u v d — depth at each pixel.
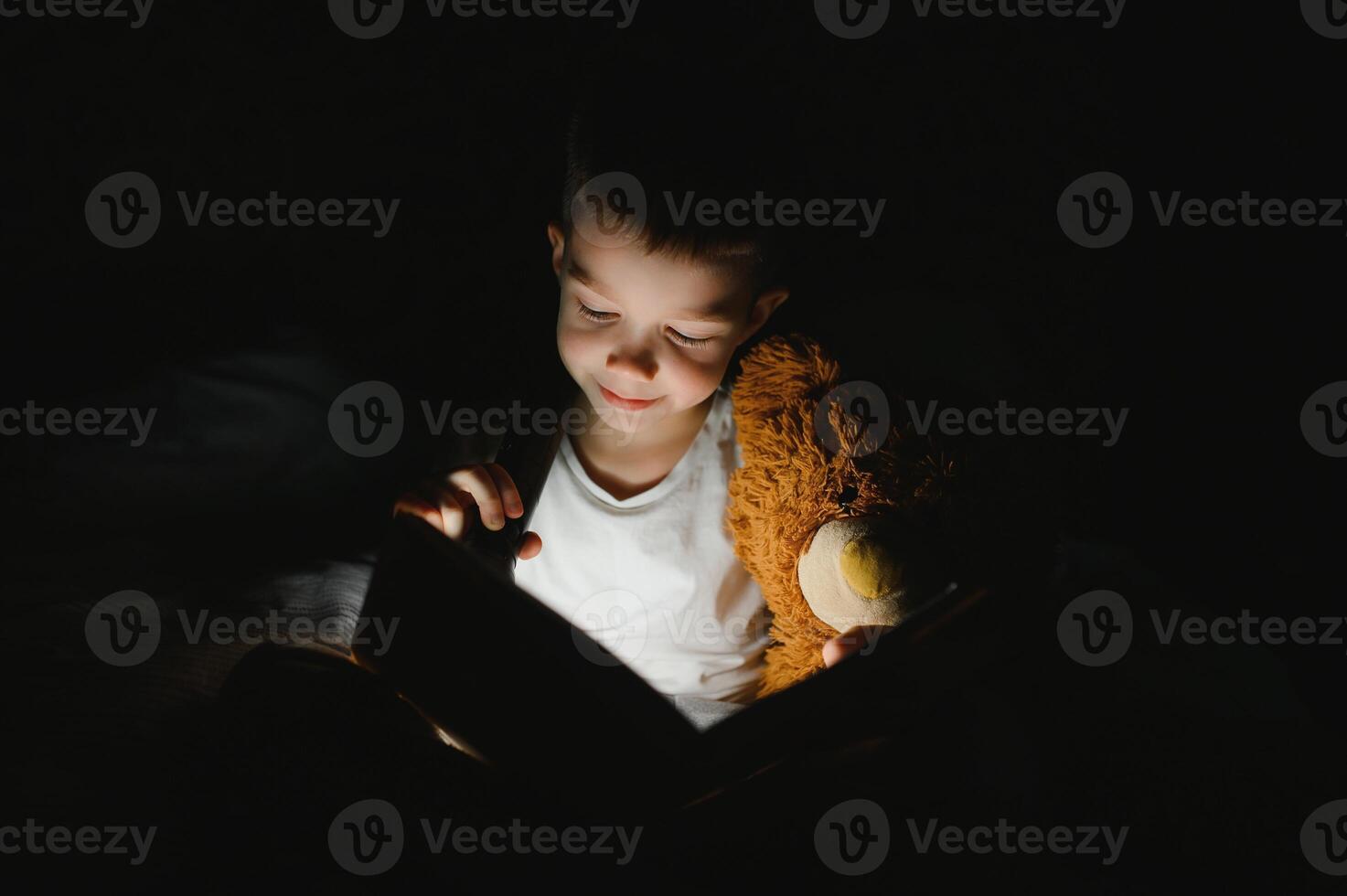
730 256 1.21
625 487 1.45
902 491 1.15
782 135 1.28
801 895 0.95
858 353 1.33
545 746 0.90
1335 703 1.38
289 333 1.79
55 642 1.24
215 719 0.99
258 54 1.94
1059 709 1.30
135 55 1.89
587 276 1.21
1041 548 1.18
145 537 1.46
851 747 1.01
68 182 1.83
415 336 1.79
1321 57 1.79
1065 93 1.81
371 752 0.96
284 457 1.62
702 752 0.89
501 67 1.95
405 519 1.01
